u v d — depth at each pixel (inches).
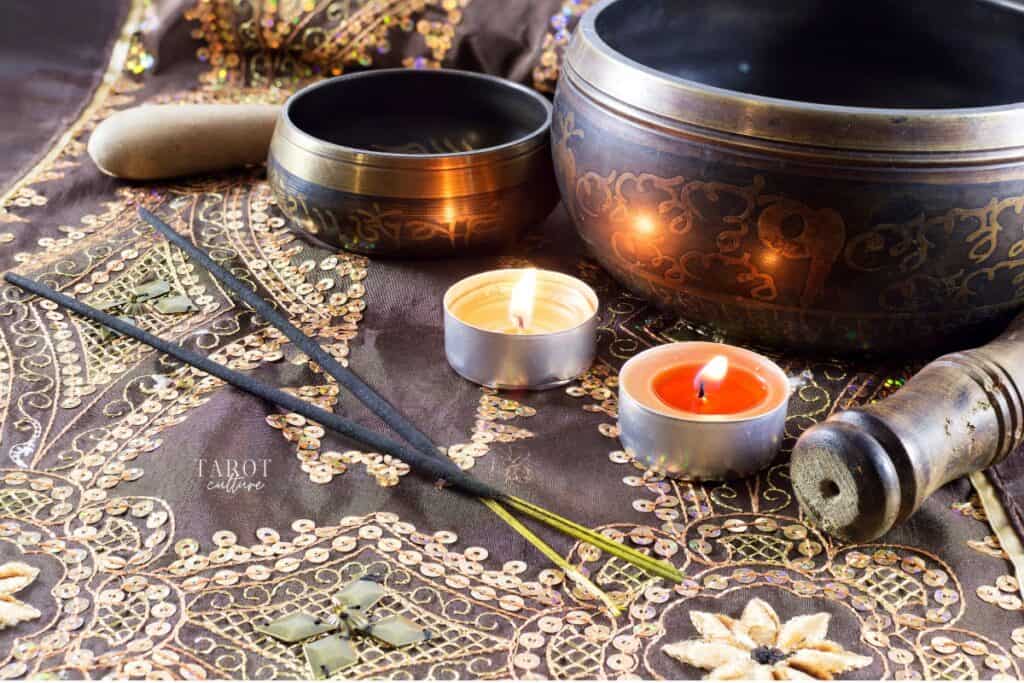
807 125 19.8
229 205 25.3
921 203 20.0
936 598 19.0
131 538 19.5
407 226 23.3
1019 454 20.5
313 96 24.8
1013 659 18.4
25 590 18.9
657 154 20.6
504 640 18.6
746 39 24.3
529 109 25.1
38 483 20.1
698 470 20.1
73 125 27.5
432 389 21.6
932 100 24.0
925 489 18.8
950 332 21.1
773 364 20.6
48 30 28.9
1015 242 20.3
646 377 20.5
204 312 22.9
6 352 22.0
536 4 27.7
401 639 18.5
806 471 19.2
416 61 28.4
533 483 20.2
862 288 20.5
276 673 18.2
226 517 19.7
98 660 18.2
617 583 19.1
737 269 20.7
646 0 23.1
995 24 23.0
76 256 24.0
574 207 22.0
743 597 19.0
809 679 18.2
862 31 24.0
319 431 20.9
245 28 28.7
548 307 22.2
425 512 19.9
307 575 19.1
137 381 21.6
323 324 22.7
